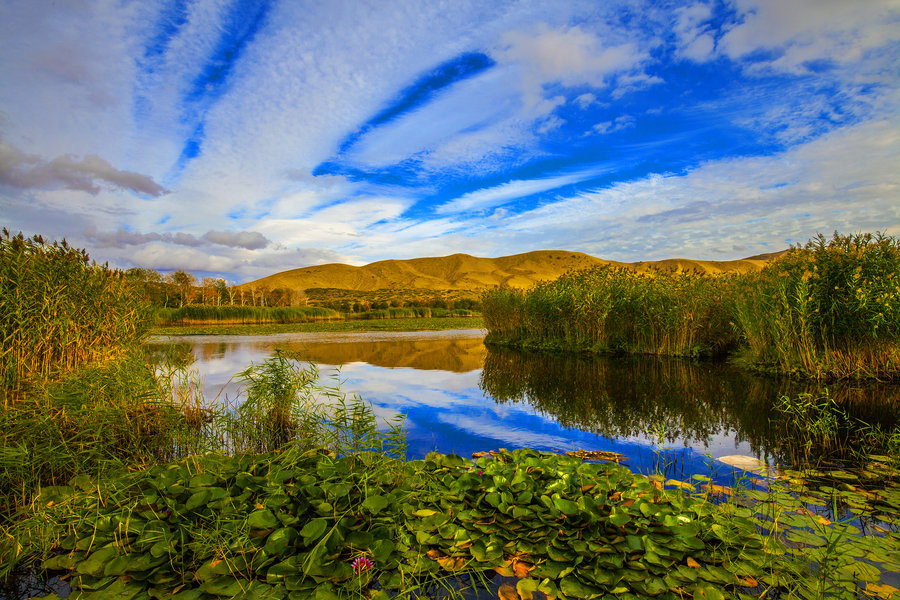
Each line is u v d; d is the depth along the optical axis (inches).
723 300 453.7
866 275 318.7
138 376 217.6
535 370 405.7
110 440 181.6
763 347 377.4
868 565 107.7
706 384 328.8
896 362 318.7
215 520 124.1
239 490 141.3
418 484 148.3
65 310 234.8
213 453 168.2
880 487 155.1
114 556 112.7
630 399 289.3
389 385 337.1
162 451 194.5
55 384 194.9
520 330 641.6
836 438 207.8
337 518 123.0
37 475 152.3
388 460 159.5
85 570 107.5
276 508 127.0
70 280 248.8
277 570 106.6
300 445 193.9
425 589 105.0
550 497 135.3
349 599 97.7
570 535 118.0
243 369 391.2
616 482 144.2
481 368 420.5
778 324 343.6
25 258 236.8
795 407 256.4
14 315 213.6
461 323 1214.3
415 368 421.1
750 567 106.4
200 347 583.5
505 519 127.7
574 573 106.2
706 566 107.7
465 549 118.0
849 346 327.0
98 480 141.1
